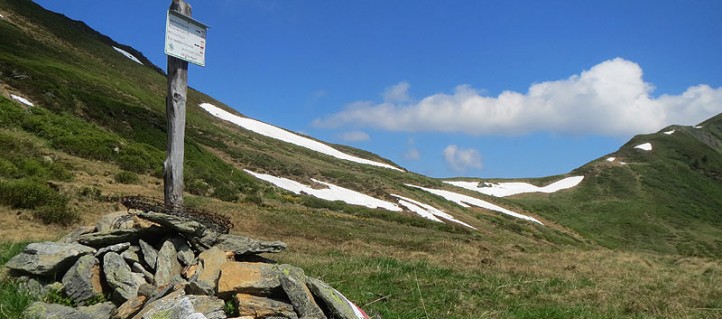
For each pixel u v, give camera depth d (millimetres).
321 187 61125
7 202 21328
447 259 19016
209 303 5992
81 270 7055
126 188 29453
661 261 23469
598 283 13898
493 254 23172
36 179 25188
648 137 168250
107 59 90000
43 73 49812
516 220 76312
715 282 15008
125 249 7594
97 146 35938
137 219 8445
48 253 7215
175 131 8859
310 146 110188
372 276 12781
